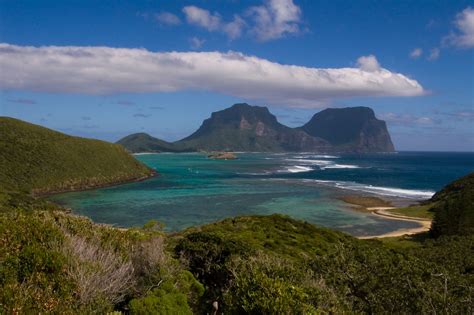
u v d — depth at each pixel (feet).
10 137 392.06
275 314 32.78
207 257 64.39
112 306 31.14
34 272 29.01
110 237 44.62
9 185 306.55
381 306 45.47
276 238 130.62
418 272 54.65
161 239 52.21
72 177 371.56
